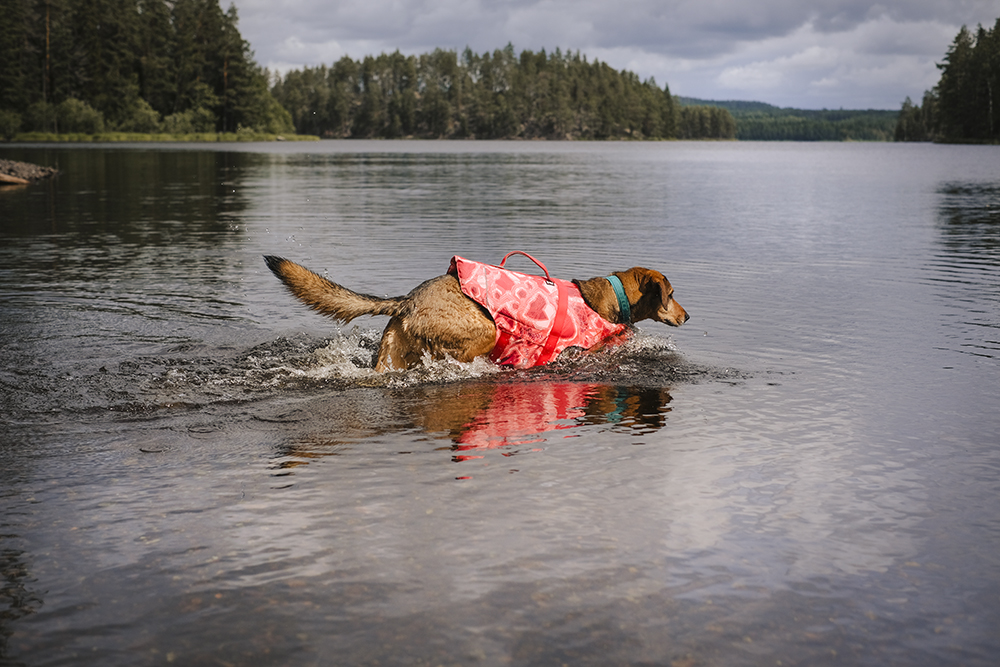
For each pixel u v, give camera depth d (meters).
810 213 15.88
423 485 3.19
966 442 3.76
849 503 3.05
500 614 2.24
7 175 22.73
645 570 2.50
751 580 2.45
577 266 9.16
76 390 4.53
